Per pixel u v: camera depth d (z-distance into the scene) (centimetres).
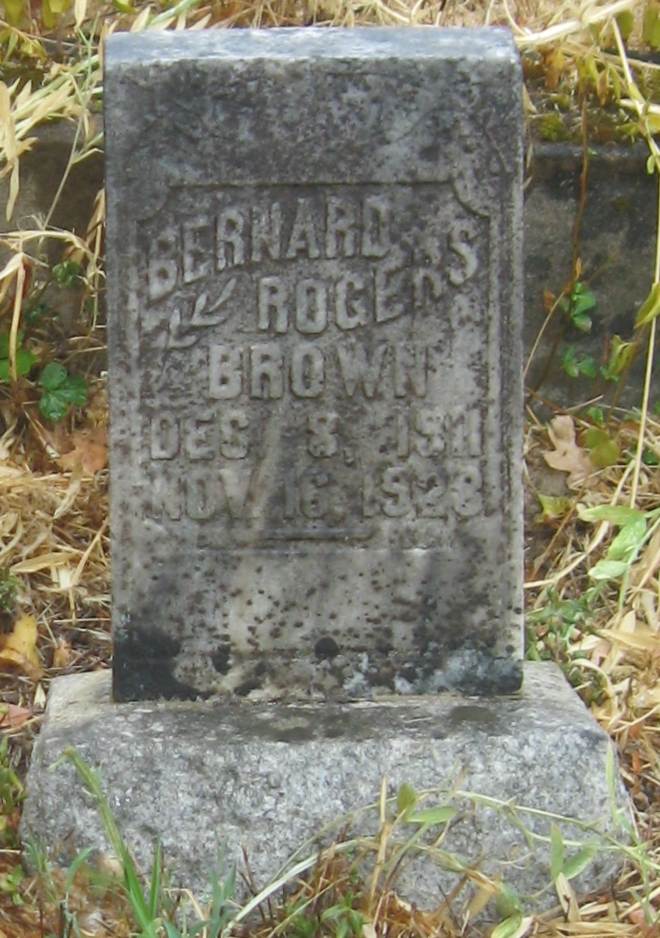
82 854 166
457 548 180
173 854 172
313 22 244
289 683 181
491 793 172
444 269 175
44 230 228
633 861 177
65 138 228
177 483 178
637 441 230
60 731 175
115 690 181
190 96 171
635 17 243
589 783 173
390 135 173
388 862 170
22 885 172
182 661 181
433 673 182
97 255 227
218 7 242
